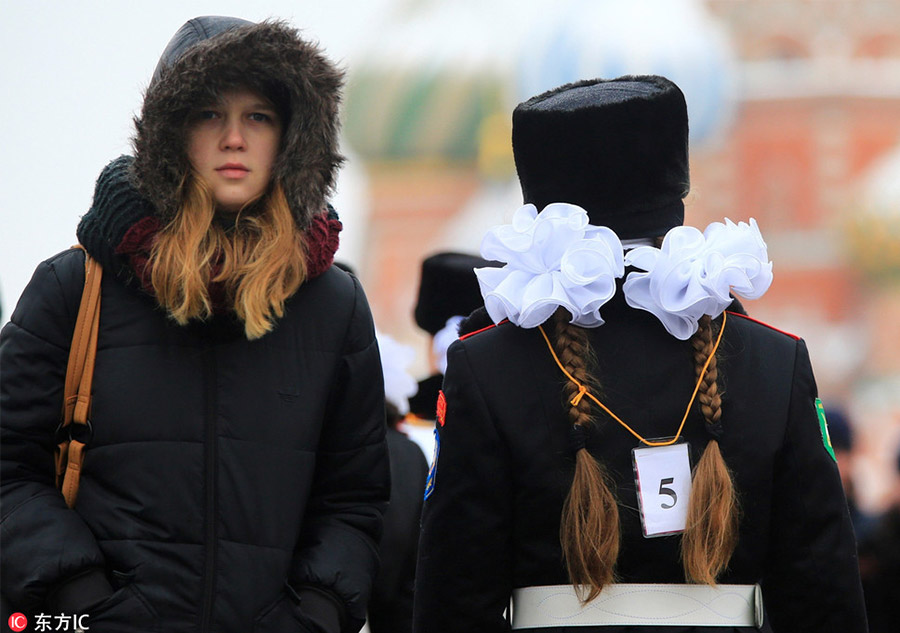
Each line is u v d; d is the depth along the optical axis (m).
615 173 10.78
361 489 11.62
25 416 10.84
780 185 143.25
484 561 10.43
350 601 11.12
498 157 144.62
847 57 144.50
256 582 10.80
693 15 140.12
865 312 138.50
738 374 10.59
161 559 10.66
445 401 10.69
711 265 10.43
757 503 10.42
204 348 11.02
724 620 10.30
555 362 10.51
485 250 10.82
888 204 136.38
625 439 10.34
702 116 137.88
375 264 147.12
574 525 10.14
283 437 11.05
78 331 10.91
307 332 11.34
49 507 10.67
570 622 10.30
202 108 11.05
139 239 10.79
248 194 11.13
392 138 146.00
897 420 132.75
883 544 20.03
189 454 10.81
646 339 10.59
